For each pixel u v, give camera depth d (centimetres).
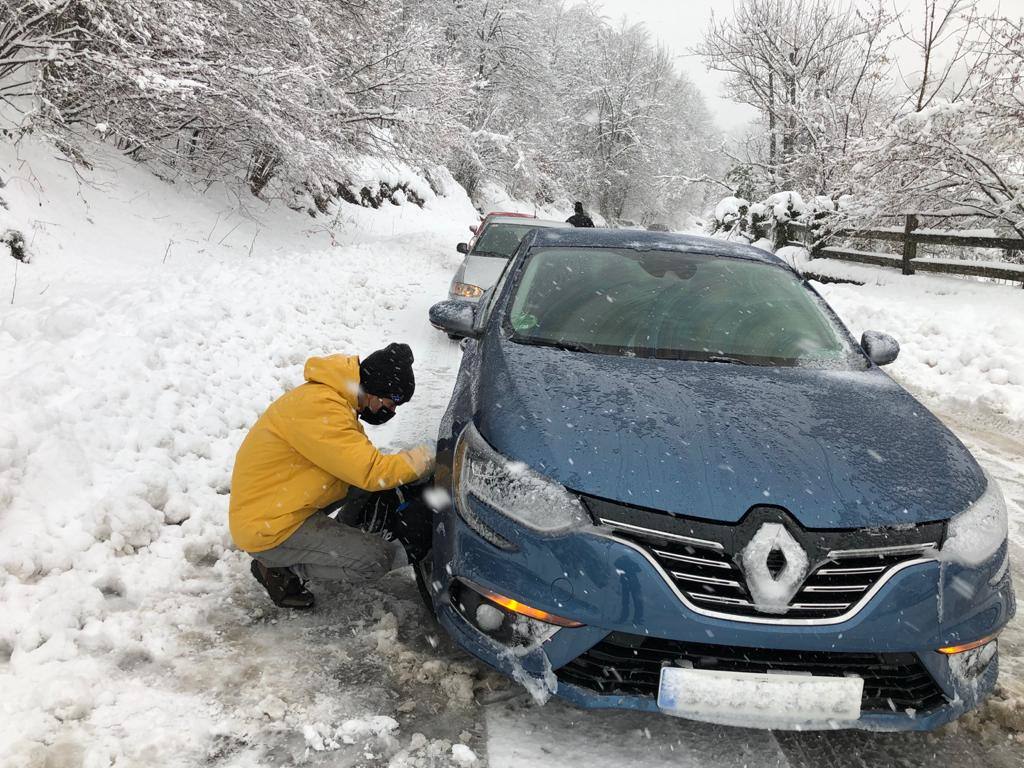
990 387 629
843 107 1723
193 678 232
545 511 207
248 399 477
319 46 1053
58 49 732
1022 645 281
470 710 226
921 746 223
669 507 200
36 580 270
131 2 731
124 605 268
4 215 728
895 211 1120
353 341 676
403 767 201
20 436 321
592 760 209
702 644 198
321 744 207
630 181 4669
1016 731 231
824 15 1978
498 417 239
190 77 889
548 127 3625
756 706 195
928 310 878
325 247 1282
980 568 207
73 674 225
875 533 201
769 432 230
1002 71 920
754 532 198
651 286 339
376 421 273
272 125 970
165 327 518
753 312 327
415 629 266
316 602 281
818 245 1349
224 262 897
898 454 228
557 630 204
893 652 199
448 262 1414
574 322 313
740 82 2117
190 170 1202
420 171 1362
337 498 275
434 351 687
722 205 1698
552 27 4141
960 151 927
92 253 790
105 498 311
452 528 230
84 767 191
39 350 439
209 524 326
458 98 1322
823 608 195
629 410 237
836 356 308
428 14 2725
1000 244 985
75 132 859
